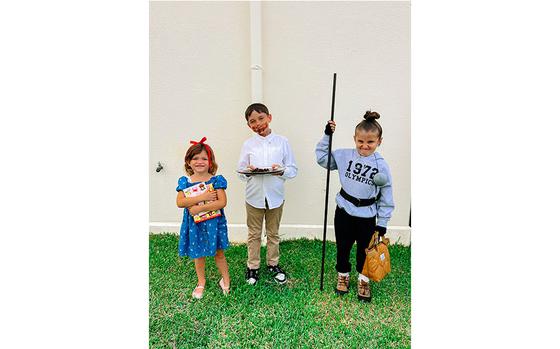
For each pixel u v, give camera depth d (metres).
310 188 3.37
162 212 3.53
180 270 3.03
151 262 3.12
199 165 2.55
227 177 3.38
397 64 3.09
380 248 2.47
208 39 3.16
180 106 3.28
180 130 3.32
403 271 3.02
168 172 3.44
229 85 3.22
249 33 3.12
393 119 3.18
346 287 2.78
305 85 3.16
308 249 3.31
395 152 3.24
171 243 3.40
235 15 3.11
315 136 3.24
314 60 3.12
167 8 3.12
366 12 3.04
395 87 3.13
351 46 3.09
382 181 2.50
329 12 3.05
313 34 3.09
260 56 3.06
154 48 3.19
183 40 3.17
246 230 3.46
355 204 2.61
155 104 3.28
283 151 2.78
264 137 2.78
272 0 3.04
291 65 3.13
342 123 3.20
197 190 2.54
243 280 2.89
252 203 2.78
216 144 3.33
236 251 3.30
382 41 3.07
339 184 3.36
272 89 3.17
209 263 3.12
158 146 3.37
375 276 2.43
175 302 2.68
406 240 3.41
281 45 3.11
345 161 2.64
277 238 2.90
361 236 2.64
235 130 3.29
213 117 3.28
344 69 3.13
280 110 3.20
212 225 2.56
